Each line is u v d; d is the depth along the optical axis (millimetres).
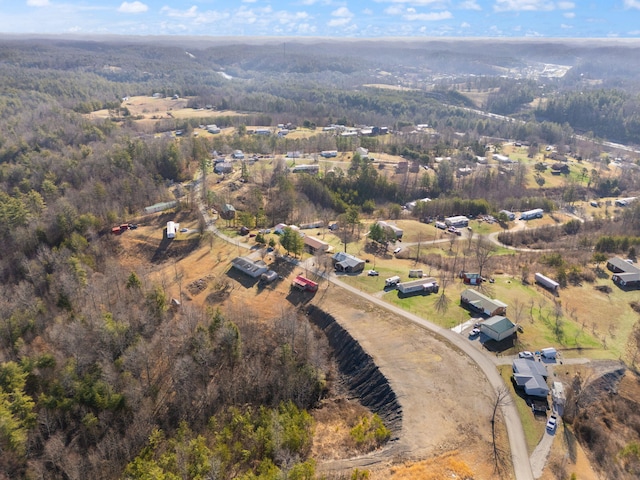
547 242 184000
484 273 134000
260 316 112812
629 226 194500
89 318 100188
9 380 81250
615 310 114688
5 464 70750
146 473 61719
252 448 71812
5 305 106125
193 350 96812
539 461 69625
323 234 160125
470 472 67000
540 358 92875
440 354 93500
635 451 69688
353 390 92438
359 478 65438
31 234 149875
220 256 140500
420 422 76938
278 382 90938
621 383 88312
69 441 77812
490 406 79938
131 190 184625
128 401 83188
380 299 115250
